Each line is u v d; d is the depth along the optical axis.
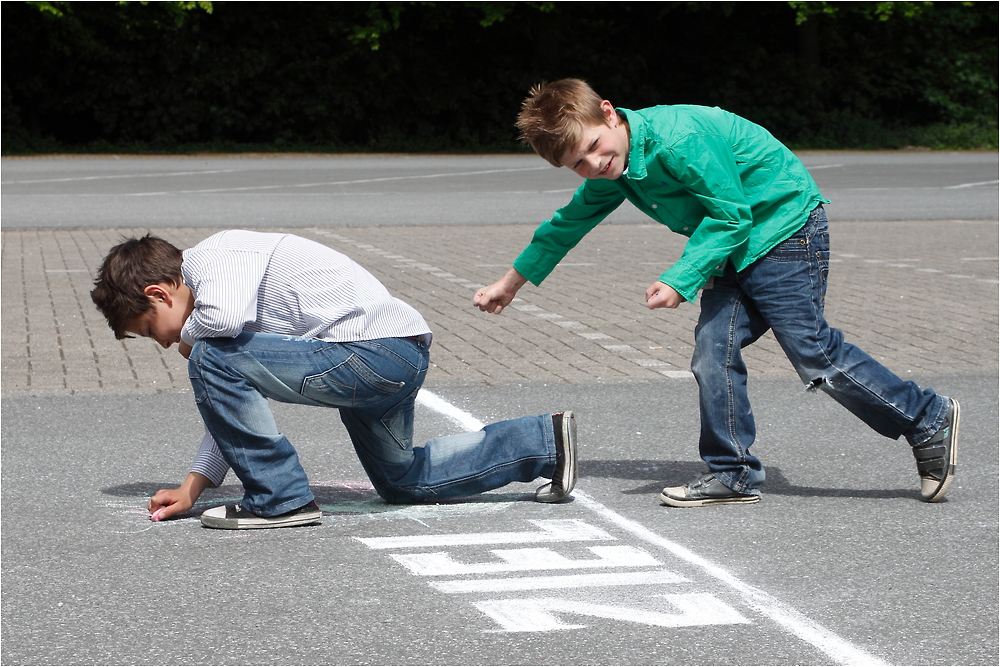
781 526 4.83
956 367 8.04
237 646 3.59
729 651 3.57
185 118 36.88
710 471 5.16
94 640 3.64
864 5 40.12
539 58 39.75
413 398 4.90
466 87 39.16
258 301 4.65
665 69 41.59
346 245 14.76
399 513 5.01
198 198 20.64
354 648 3.58
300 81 38.00
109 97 36.19
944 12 42.53
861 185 24.62
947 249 14.84
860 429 6.50
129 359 8.15
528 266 5.46
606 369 7.96
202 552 4.46
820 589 4.10
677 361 8.23
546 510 5.06
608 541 4.63
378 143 38.44
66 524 4.80
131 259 4.60
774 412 6.86
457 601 3.96
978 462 5.84
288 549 4.50
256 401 4.66
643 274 12.63
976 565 4.36
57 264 12.71
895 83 41.78
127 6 35.16
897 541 4.64
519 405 6.95
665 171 4.77
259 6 37.34
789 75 40.41
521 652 3.55
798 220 4.94
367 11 37.22
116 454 5.88
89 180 24.55
